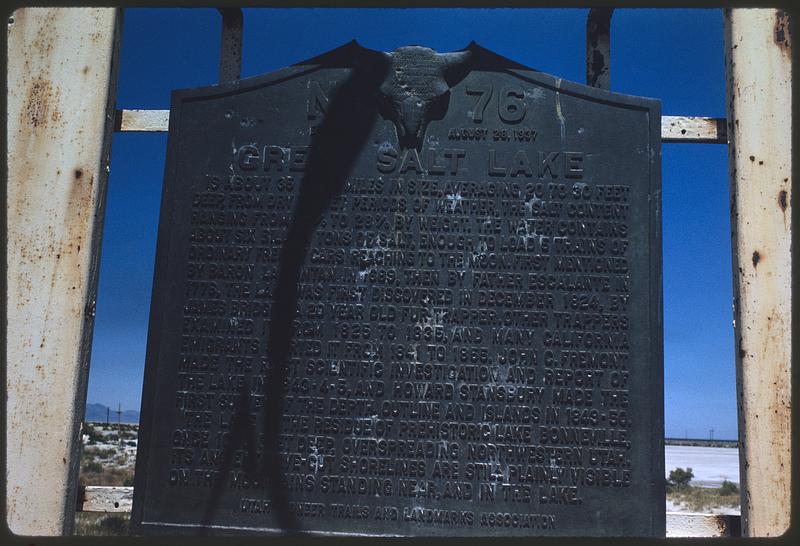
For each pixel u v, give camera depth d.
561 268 3.45
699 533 3.32
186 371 3.43
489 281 3.45
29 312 3.34
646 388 3.33
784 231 3.28
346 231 3.52
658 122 3.56
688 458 42.44
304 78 3.69
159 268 3.52
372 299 3.46
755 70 3.41
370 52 3.69
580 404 3.33
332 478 3.31
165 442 3.38
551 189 3.52
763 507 3.07
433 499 3.27
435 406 3.35
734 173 3.36
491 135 3.58
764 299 3.23
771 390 3.16
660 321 3.38
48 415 3.25
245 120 3.66
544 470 3.27
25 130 3.49
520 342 3.39
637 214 3.49
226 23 3.99
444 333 3.41
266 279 3.50
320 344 3.43
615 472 3.26
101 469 17.38
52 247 3.39
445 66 3.64
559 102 3.61
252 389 3.40
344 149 3.61
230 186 3.60
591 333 3.39
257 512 3.30
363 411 3.36
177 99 3.69
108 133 3.56
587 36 3.89
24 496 3.19
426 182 3.55
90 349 3.41
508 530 3.23
